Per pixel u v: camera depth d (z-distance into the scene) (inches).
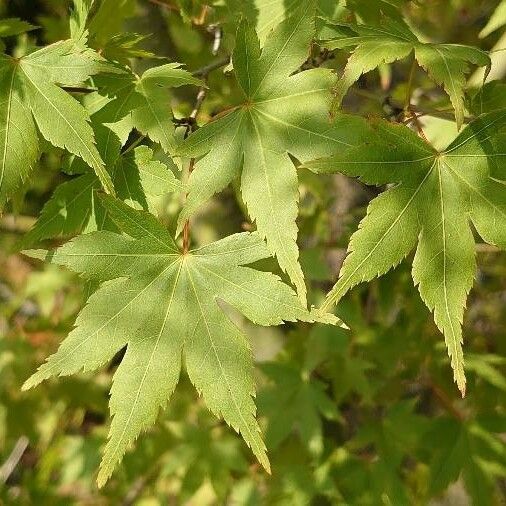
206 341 7.0
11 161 7.1
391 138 6.9
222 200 12.5
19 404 14.6
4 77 7.3
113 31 9.2
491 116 7.0
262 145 7.0
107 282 7.1
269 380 12.6
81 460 15.0
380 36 7.2
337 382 12.1
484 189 6.9
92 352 7.0
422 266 6.8
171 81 7.7
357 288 12.4
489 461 11.1
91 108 7.7
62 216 7.7
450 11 12.4
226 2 8.7
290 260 6.8
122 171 7.6
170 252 7.2
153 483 14.4
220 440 13.4
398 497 11.4
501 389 11.5
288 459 12.4
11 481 18.2
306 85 7.1
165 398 7.0
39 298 16.4
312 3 7.2
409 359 11.9
